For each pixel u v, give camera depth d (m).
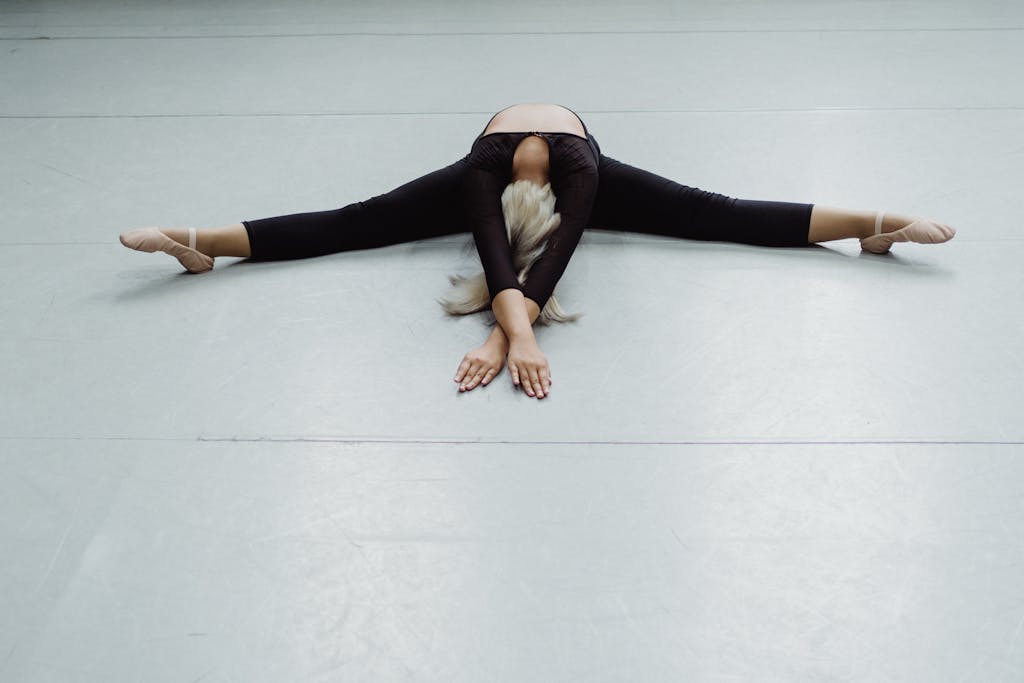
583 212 2.54
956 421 2.18
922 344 2.40
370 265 2.74
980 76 3.62
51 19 4.25
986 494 2.01
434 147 3.29
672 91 3.59
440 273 2.70
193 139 3.37
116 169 3.21
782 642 1.74
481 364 2.32
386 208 2.77
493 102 3.55
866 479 2.04
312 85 3.70
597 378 2.31
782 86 3.61
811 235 2.73
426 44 4.00
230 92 3.66
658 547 1.91
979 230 2.80
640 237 2.83
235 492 2.05
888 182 3.03
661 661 1.71
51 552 1.93
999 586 1.82
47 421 2.24
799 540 1.92
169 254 2.67
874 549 1.90
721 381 2.30
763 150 3.21
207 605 1.82
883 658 1.71
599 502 2.00
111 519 2.00
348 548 1.92
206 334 2.49
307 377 2.34
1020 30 3.96
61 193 3.09
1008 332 2.43
